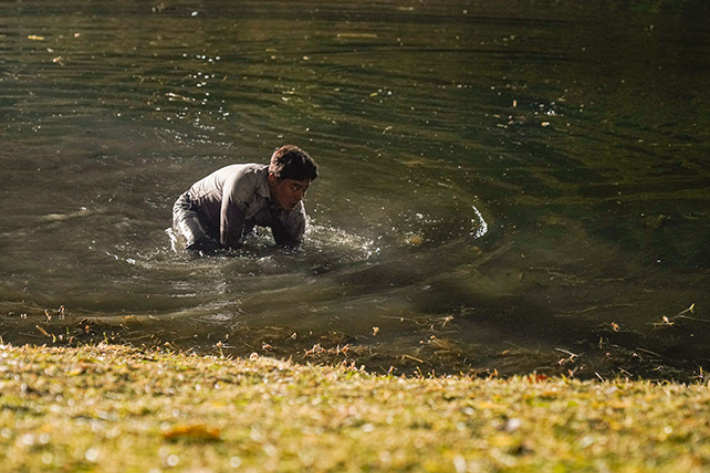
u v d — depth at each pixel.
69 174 9.85
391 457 2.98
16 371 4.29
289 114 13.08
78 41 18.64
